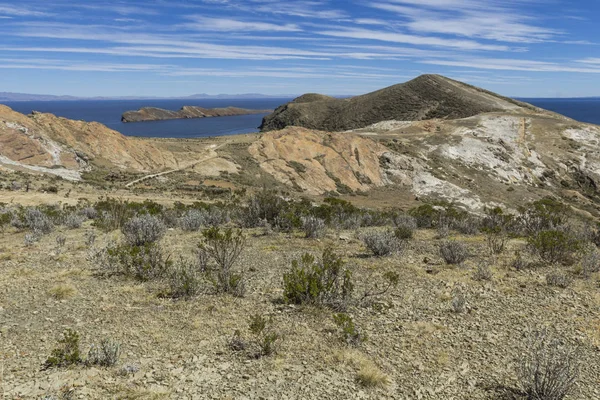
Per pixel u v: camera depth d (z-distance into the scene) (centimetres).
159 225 1337
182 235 1426
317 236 1390
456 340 623
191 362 550
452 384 509
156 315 704
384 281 907
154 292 820
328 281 796
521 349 591
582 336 625
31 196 3294
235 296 801
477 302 779
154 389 483
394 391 495
